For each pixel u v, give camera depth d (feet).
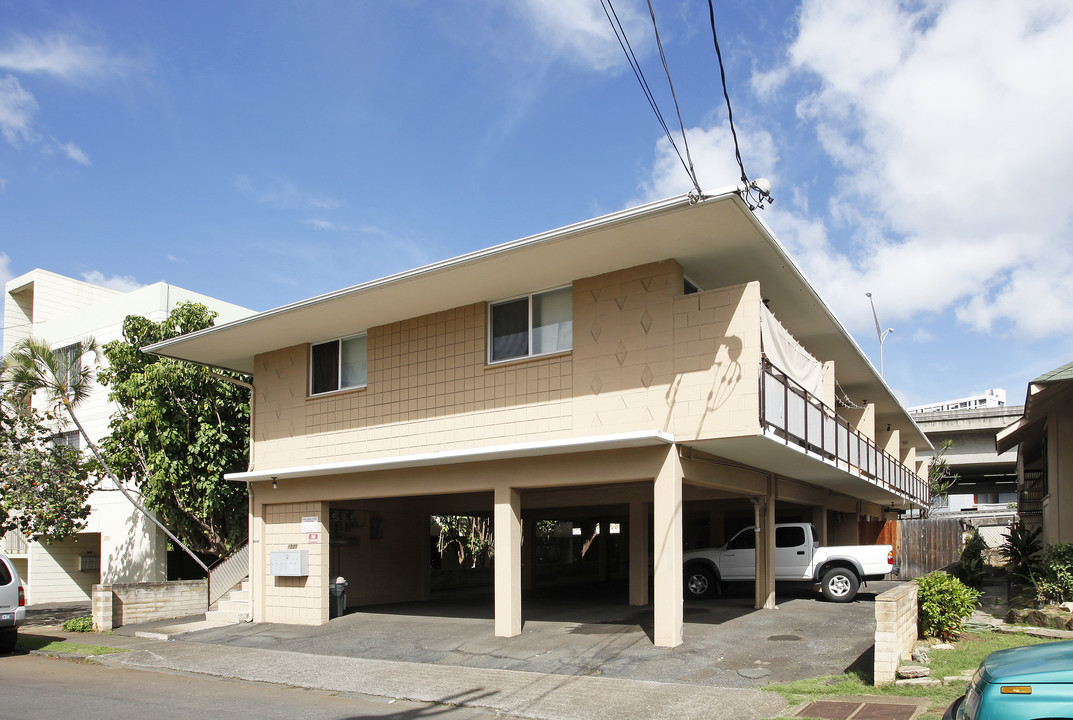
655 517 41.63
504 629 46.24
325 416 57.67
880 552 56.49
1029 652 20.48
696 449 43.68
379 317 53.57
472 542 94.27
